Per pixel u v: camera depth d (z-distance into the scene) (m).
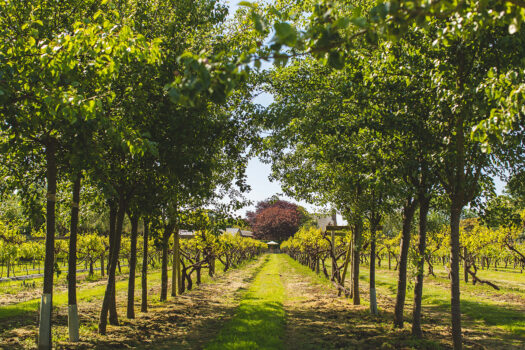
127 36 4.98
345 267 17.47
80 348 7.61
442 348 7.75
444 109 6.40
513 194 7.62
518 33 5.30
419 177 8.36
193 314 12.34
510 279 25.17
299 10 7.07
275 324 10.09
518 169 6.93
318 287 20.16
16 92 5.00
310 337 9.23
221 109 9.77
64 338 8.38
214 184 11.97
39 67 5.07
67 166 7.66
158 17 8.89
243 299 15.16
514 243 22.31
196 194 9.09
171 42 8.47
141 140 5.60
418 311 8.76
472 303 14.71
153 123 7.96
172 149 7.75
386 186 7.52
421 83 7.04
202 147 8.66
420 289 8.84
